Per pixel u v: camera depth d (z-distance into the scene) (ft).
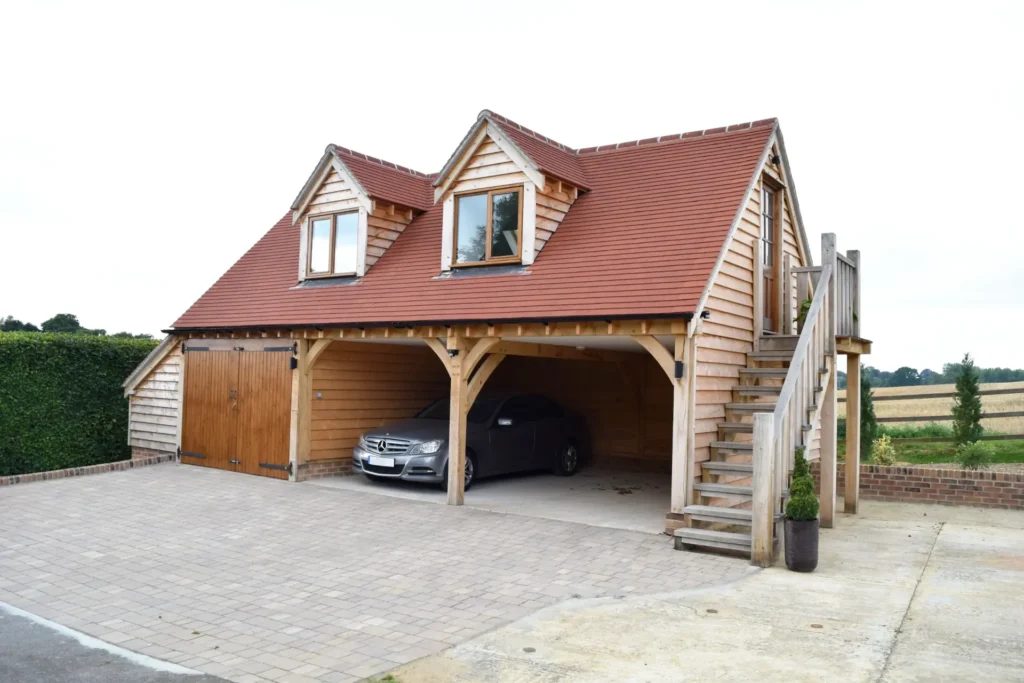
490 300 38.34
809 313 33.37
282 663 18.44
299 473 45.19
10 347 50.37
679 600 23.50
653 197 40.78
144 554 29.40
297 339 45.24
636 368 53.16
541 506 38.47
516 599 23.72
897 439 58.90
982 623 21.18
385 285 45.24
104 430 55.88
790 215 44.80
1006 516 38.63
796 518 26.89
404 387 52.19
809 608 22.61
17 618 22.12
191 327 50.19
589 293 35.06
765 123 41.86
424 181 55.21
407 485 44.19
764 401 38.37
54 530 33.17
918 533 34.19
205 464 49.98
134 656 18.99
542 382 57.88
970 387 55.21
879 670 17.63
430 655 18.90
